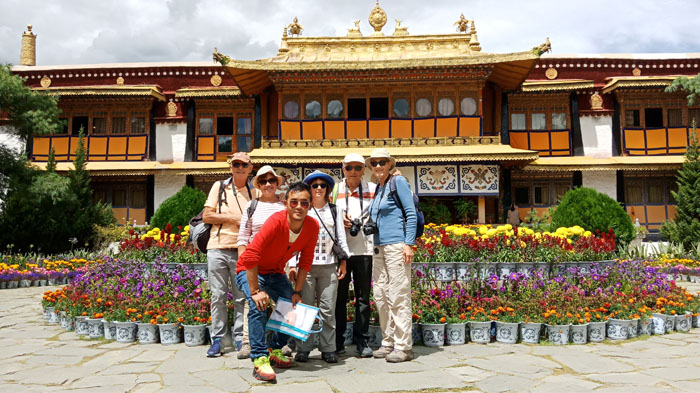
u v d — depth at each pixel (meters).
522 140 21.42
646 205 21.67
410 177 18.16
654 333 6.42
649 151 21.30
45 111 15.74
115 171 21.17
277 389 4.13
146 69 22.75
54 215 16.16
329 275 5.05
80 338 6.27
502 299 6.43
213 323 5.34
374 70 17.88
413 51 19.14
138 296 6.66
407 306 5.10
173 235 11.15
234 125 22.14
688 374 4.50
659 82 20.47
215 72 22.80
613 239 9.74
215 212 5.41
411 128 18.38
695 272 12.12
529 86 20.88
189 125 22.19
